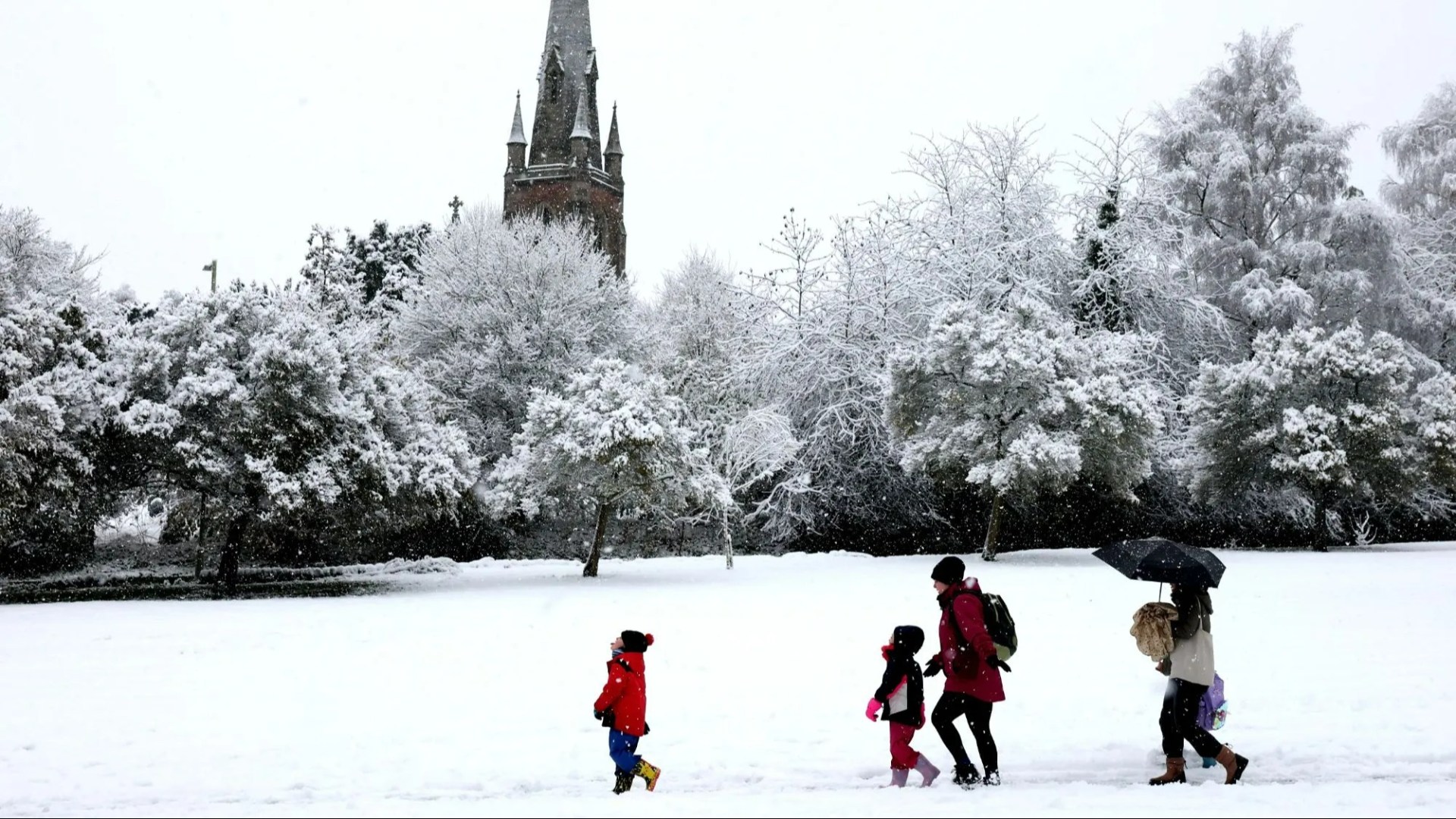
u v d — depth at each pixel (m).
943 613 8.03
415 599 24.17
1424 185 56.12
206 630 17.89
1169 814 6.27
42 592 28.72
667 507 31.72
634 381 31.98
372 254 68.12
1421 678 11.70
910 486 46.94
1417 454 39.75
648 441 29.62
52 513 28.06
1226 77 52.38
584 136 83.69
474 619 19.50
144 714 10.70
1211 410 41.22
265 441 28.00
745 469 40.22
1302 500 44.06
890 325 47.66
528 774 8.31
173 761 8.76
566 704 11.26
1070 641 15.54
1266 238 50.88
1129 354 42.50
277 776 8.26
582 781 8.14
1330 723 9.62
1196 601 8.09
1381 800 6.80
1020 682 12.13
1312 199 50.28
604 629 17.62
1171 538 47.50
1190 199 50.81
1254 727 9.49
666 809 6.66
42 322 27.80
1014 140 49.38
